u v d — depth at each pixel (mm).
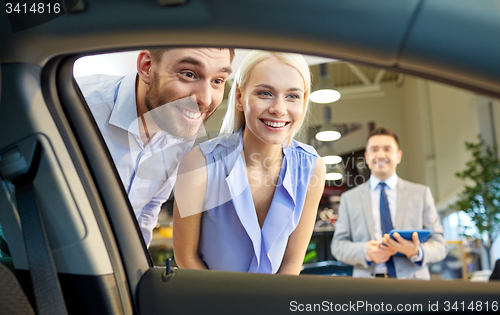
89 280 873
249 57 1066
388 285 811
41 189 846
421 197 1805
